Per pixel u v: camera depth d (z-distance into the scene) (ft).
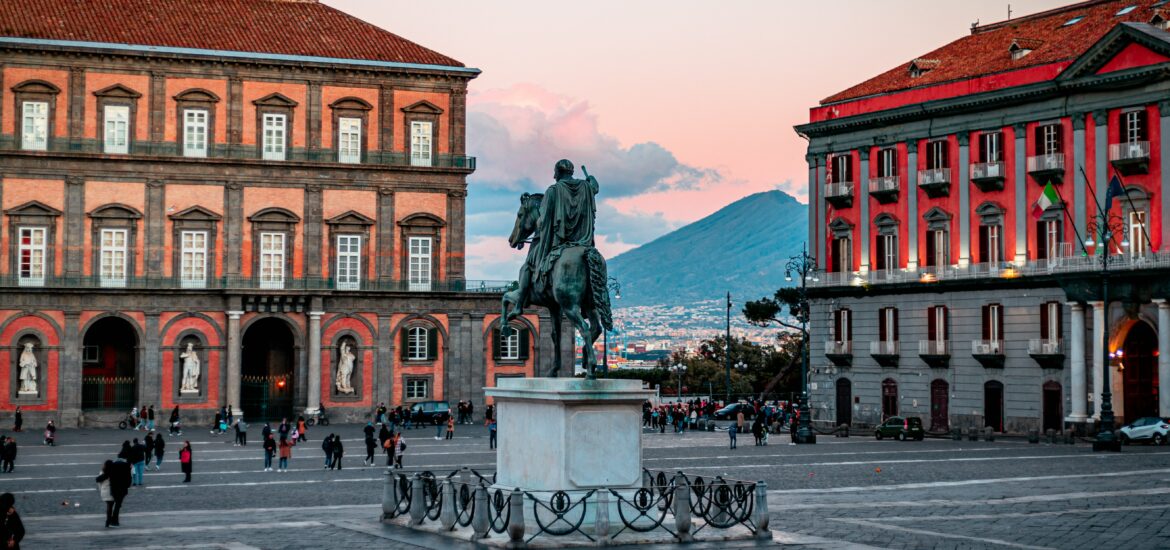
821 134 301.22
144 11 308.81
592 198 93.71
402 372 315.78
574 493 87.56
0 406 287.28
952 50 296.10
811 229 304.50
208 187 303.68
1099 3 279.69
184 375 299.79
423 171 318.65
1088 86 244.83
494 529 88.22
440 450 219.41
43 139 293.02
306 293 305.53
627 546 86.99
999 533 98.58
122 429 288.30
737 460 184.55
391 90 317.22
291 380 316.60
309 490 144.87
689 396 448.65
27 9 297.94
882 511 114.11
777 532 96.94
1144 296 231.09
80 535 101.24
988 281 260.62
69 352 291.58
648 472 103.40
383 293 312.91
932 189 274.16
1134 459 177.47
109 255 297.12
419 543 90.27
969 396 266.57
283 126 309.63
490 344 322.55
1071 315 243.60
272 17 320.50
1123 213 240.94
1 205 289.74
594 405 88.63
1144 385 243.19
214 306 302.04
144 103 299.79
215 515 116.37
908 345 279.49
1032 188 256.52
